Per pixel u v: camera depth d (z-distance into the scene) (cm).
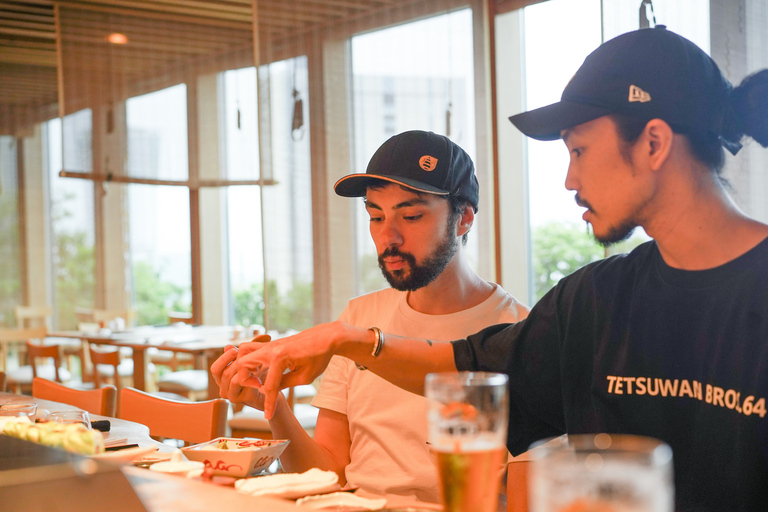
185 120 676
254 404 139
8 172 908
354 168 465
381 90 457
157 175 673
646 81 103
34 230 902
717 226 107
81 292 824
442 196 162
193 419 187
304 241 478
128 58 653
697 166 106
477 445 70
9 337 581
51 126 892
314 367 121
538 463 48
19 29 657
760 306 102
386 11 455
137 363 505
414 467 161
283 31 476
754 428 99
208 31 657
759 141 107
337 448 178
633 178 107
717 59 312
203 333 540
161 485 79
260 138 477
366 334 128
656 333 113
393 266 163
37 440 111
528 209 439
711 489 105
